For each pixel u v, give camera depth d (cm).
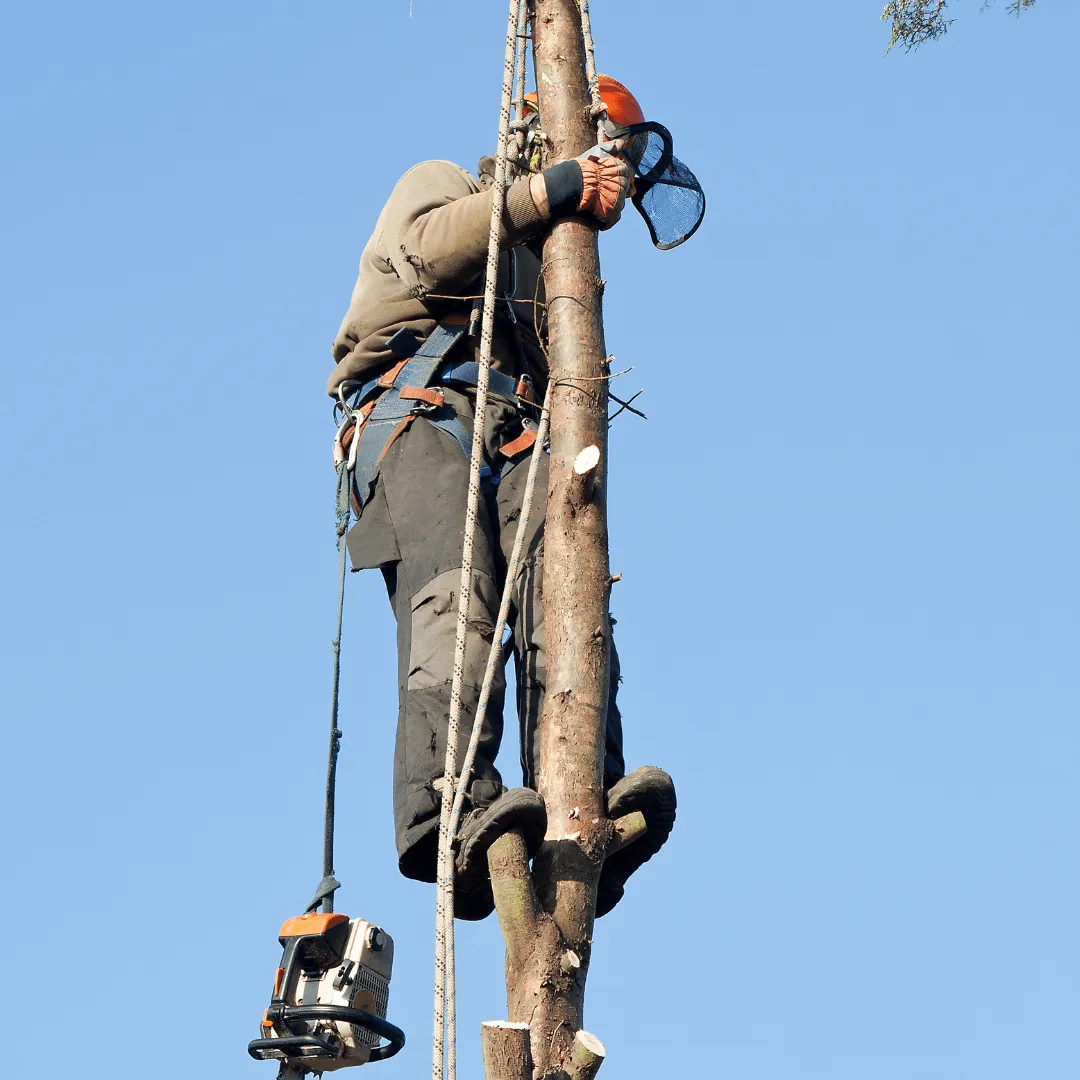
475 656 1414
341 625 1550
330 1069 1418
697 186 1698
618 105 1670
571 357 1459
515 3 1582
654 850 1377
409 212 1577
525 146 1583
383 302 1602
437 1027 1208
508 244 1533
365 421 1583
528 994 1248
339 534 1582
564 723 1345
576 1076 1227
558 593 1385
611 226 1527
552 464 1433
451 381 1567
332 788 1510
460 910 1388
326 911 1462
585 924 1284
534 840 1291
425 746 1380
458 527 1473
